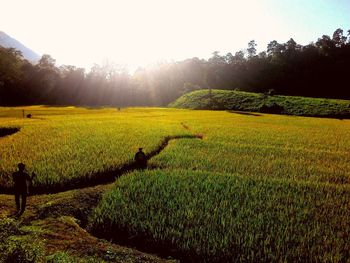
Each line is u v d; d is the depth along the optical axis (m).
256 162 23.70
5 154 22.84
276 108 88.25
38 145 26.31
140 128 39.53
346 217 13.39
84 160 21.45
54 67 142.75
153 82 144.00
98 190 16.62
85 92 132.25
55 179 17.62
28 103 121.69
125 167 21.56
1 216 13.20
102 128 38.44
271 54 182.00
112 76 138.88
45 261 8.36
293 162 24.44
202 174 19.06
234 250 10.41
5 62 120.12
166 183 16.81
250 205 14.06
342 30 169.38
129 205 13.65
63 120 49.34
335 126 57.09
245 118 66.06
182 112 78.75
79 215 14.12
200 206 13.73
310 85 145.38
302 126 54.34
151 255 10.72
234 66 165.25
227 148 28.73
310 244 10.92
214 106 95.12
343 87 141.38
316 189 17.25
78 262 9.43
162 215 12.65
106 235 12.15
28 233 10.41
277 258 9.96
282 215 13.09
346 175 21.28
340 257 10.09
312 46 165.88
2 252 7.79
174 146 28.73
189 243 10.70
